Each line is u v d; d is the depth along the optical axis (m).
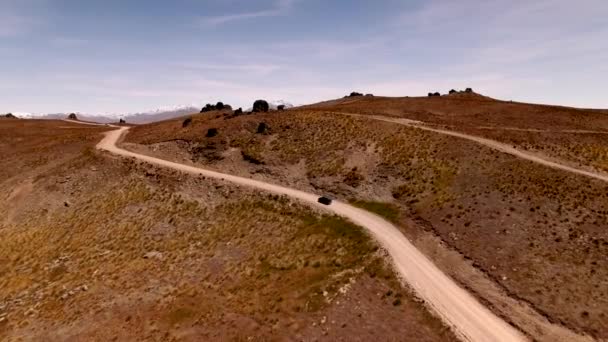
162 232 63.03
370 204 61.72
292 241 53.34
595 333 32.09
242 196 68.12
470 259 43.66
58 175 84.38
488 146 68.62
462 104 116.94
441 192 59.00
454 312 35.06
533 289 37.56
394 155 72.62
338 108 111.81
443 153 69.44
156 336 38.84
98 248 60.62
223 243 57.19
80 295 48.44
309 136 86.38
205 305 42.69
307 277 43.62
